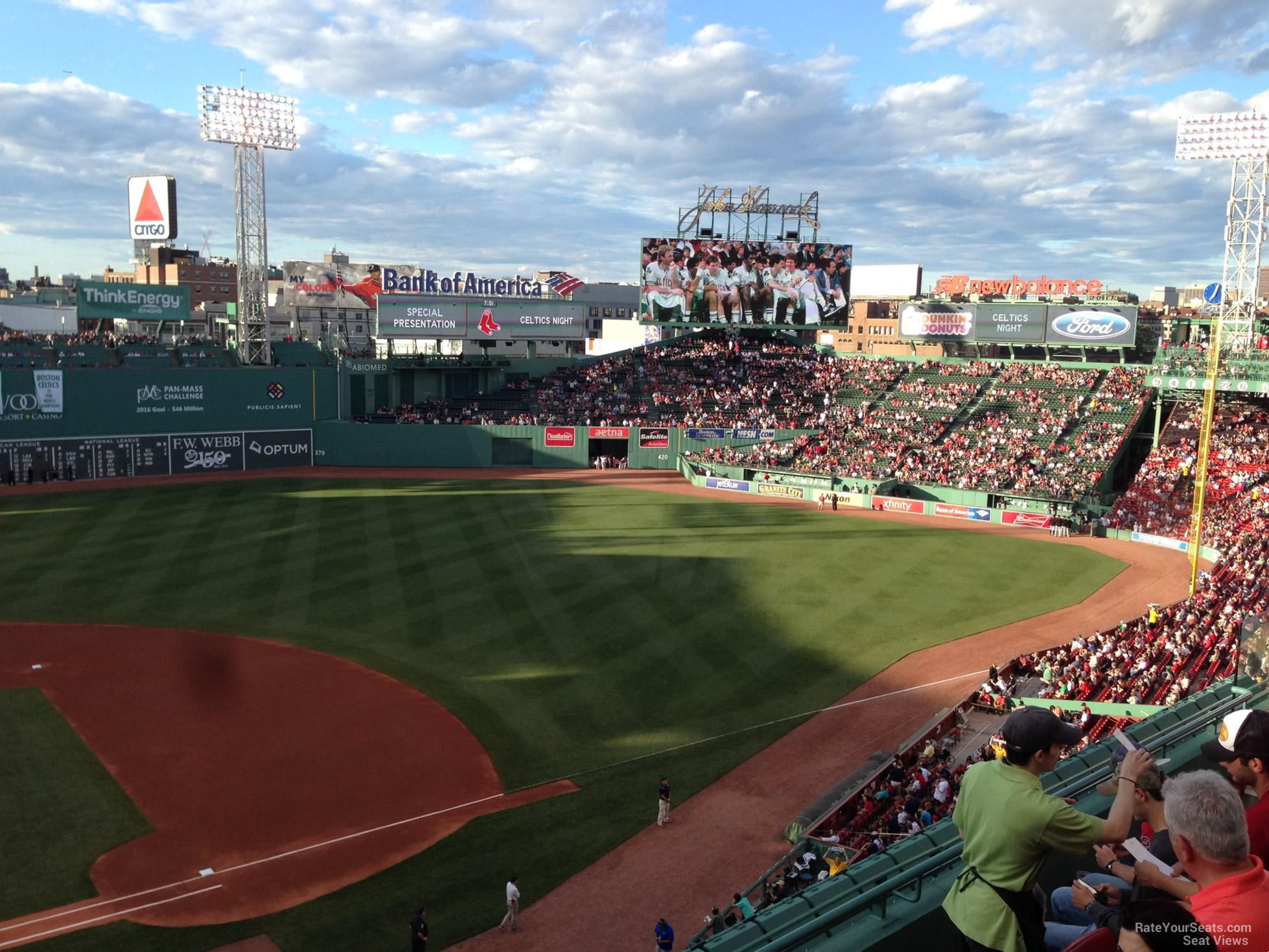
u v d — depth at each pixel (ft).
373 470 271.08
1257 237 206.49
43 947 64.64
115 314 261.24
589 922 70.33
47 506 206.28
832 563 174.91
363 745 97.86
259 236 267.18
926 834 26.40
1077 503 215.92
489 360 320.70
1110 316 270.87
